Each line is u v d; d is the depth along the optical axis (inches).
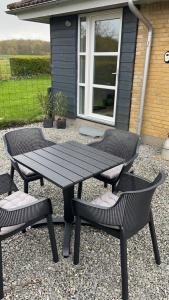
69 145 108.3
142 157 170.1
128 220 69.2
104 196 89.9
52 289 74.4
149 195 70.1
